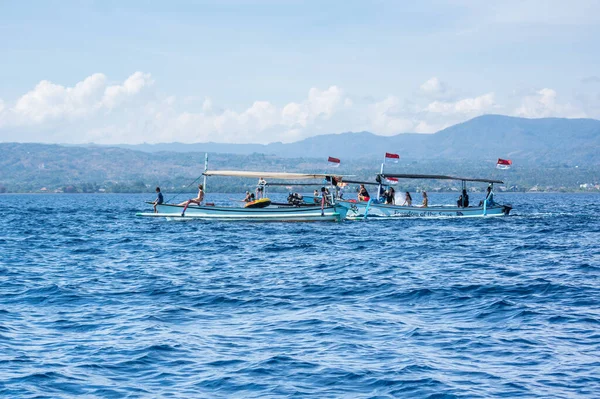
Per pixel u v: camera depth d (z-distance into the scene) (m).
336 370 14.43
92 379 13.98
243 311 20.50
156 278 27.28
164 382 13.80
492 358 15.24
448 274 27.83
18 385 13.59
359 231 49.56
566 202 149.62
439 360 15.12
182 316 19.80
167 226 55.47
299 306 21.22
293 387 13.43
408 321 18.94
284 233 47.84
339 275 27.70
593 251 36.62
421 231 49.81
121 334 17.59
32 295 23.39
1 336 17.34
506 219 63.56
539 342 16.50
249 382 13.74
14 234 51.62
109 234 50.31
